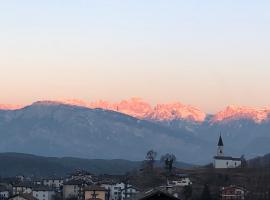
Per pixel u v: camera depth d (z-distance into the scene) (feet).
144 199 532.32
